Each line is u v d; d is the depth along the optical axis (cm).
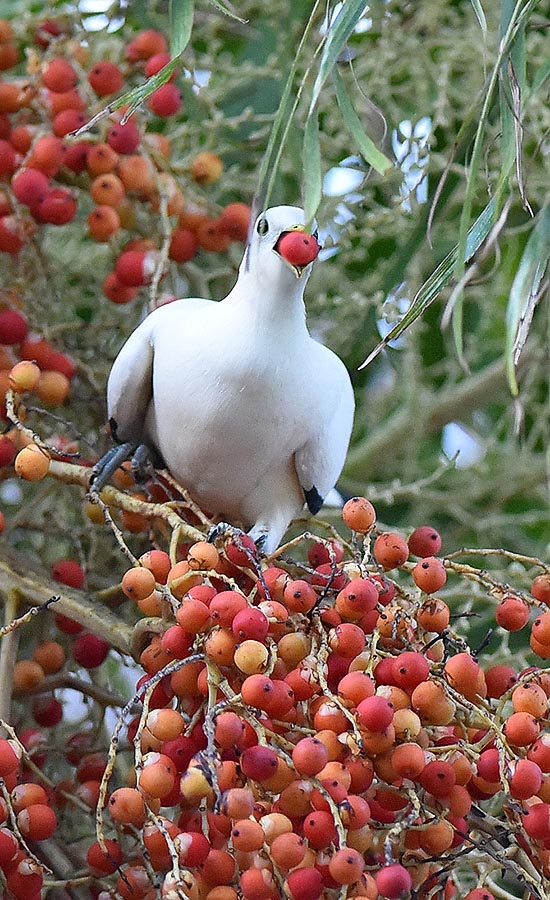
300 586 351
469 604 496
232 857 325
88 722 502
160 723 337
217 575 359
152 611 382
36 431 515
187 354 449
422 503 677
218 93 610
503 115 351
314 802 320
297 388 448
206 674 347
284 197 623
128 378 472
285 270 438
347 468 682
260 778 317
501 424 685
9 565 447
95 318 591
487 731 359
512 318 344
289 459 465
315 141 330
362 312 629
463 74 682
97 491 429
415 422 680
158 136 531
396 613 367
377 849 341
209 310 464
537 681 362
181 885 305
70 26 537
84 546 522
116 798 333
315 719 336
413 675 341
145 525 454
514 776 328
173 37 366
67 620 458
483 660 495
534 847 341
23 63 614
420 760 327
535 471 671
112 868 358
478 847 336
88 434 527
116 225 501
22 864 348
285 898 321
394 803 338
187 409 449
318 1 350
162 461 496
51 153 487
